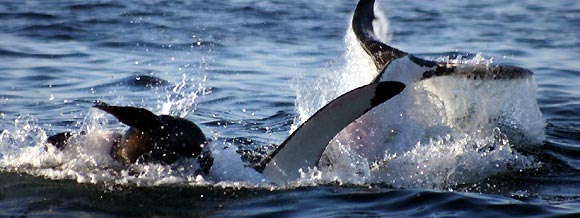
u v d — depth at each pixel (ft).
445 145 94.79
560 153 100.99
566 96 136.98
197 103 129.39
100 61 159.12
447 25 206.39
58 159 89.86
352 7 228.02
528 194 85.66
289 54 168.35
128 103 128.16
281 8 222.89
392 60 92.27
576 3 246.68
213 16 209.77
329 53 169.37
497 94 96.53
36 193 82.48
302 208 79.00
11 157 92.63
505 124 99.14
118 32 188.14
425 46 179.63
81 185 84.23
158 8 217.56
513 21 214.07
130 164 85.76
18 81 141.59
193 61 160.97
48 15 201.67
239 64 158.51
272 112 124.16
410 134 93.45
